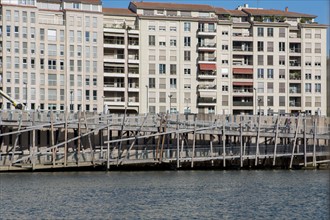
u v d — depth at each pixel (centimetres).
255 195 6612
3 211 5456
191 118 10494
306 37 13950
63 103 12644
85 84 12781
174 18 13288
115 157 8975
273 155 9419
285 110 13800
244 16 14200
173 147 9681
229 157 9212
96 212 5481
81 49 12769
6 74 12269
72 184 7281
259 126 9362
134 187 7112
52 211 5494
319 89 13988
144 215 5372
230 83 13575
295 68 13900
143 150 9156
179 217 5312
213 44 13488
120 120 9112
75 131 9306
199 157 9112
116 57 13150
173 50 13325
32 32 12438
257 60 13712
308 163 9756
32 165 8475
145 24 13212
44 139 9169
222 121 9788
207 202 6106
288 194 6700
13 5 12294
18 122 8556
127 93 13100
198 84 13412
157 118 9300
